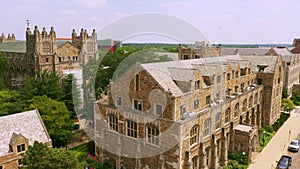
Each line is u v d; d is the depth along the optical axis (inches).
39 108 1790.1
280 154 1925.4
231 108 1854.1
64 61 3558.1
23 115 1536.7
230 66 1926.7
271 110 2522.1
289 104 3115.2
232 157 1838.1
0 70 2974.9
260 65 2522.1
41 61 3307.1
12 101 2159.2
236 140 1859.0
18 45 3946.9
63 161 1108.5
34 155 1118.4
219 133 1722.4
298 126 2583.7
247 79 2289.6
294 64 3863.2
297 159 1845.5
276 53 3622.0
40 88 2242.9
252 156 1875.0
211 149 1644.9
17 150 1382.9
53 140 1822.1
